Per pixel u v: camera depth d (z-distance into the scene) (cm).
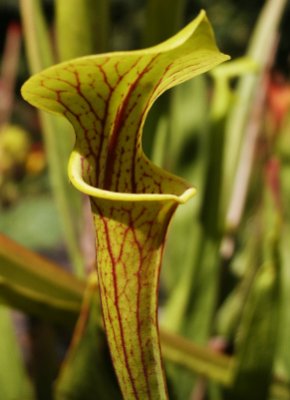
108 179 43
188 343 57
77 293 53
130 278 42
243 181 73
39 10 61
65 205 63
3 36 288
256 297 55
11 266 51
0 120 127
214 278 63
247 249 80
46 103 40
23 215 164
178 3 55
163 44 37
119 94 41
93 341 52
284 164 67
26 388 62
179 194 43
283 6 69
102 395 53
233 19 281
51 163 62
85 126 41
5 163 135
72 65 38
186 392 63
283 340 64
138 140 43
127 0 308
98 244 42
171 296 70
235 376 56
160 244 42
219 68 60
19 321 102
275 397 63
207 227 62
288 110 68
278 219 56
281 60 203
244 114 67
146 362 42
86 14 54
